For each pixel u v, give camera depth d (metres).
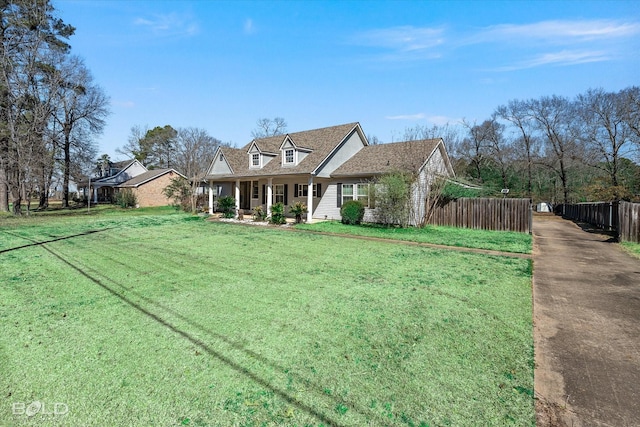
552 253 10.18
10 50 23.56
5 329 4.45
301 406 2.90
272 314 4.97
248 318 4.82
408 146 18.33
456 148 40.16
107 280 6.88
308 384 3.22
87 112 31.66
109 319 4.79
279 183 22.30
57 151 31.02
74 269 7.83
